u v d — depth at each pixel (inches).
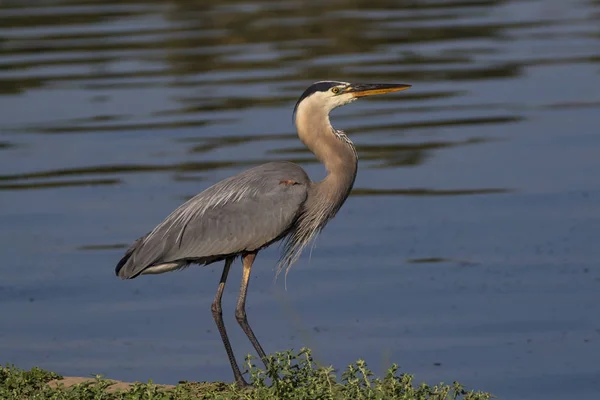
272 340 466.6
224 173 702.5
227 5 1360.7
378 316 481.4
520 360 429.7
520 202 637.9
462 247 566.3
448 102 896.3
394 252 565.0
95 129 827.4
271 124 828.0
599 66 989.8
